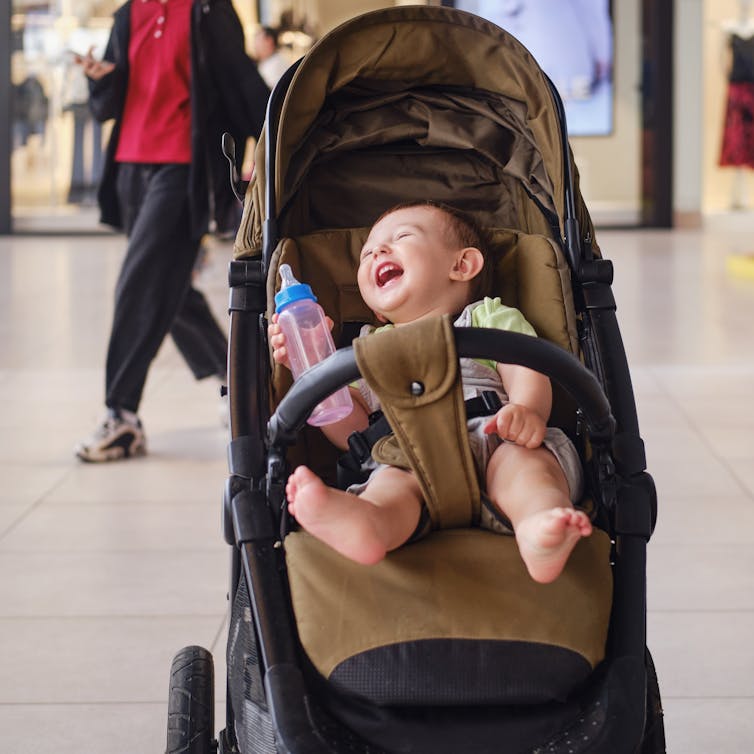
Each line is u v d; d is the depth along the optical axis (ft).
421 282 7.04
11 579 10.66
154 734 8.02
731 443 14.76
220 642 9.36
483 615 5.48
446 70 7.88
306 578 5.73
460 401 5.43
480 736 5.28
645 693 5.46
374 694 5.33
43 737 7.98
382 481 5.96
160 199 14.12
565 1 40.55
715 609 9.90
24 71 40.96
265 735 5.81
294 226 7.89
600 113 41.32
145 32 14.12
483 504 5.92
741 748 7.78
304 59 7.47
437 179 8.11
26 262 33.68
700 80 40.75
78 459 14.42
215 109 13.94
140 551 11.34
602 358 6.80
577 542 5.91
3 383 18.58
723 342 21.01
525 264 7.38
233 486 6.25
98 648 9.28
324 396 5.51
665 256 33.14
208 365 15.69
